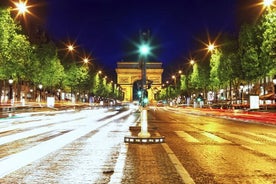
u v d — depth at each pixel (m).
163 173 9.61
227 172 9.74
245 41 50.78
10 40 45.38
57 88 90.75
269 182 8.62
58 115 47.41
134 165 10.75
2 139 17.70
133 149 14.12
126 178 9.03
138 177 9.14
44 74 68.88
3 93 71.38
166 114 56.00
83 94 117.81
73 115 48.12
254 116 40.81
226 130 24.16
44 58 68.56
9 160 11.64
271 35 36.44
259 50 48.47
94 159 11.86
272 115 39.50
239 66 57.75
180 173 9.59
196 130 23.94
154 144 15.75
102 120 35.88
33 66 61.47
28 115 45.34
